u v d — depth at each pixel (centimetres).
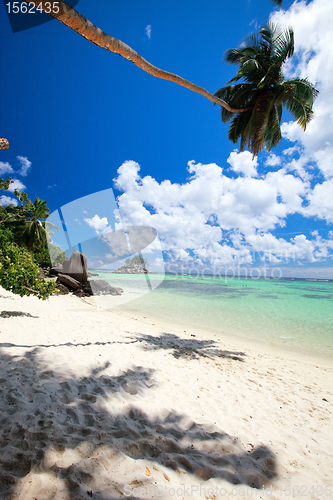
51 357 403
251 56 1144
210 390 378
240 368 526
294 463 236
